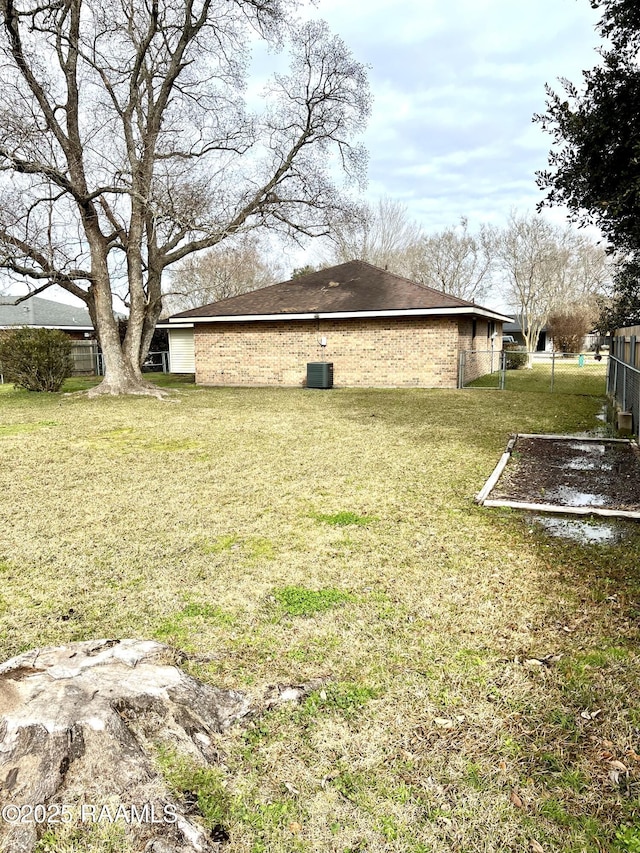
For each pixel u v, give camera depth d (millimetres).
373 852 1659
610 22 4020
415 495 5348
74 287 14906
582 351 36000
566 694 2359
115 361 15031
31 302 26922
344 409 11734
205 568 3736
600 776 1925
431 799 1845
